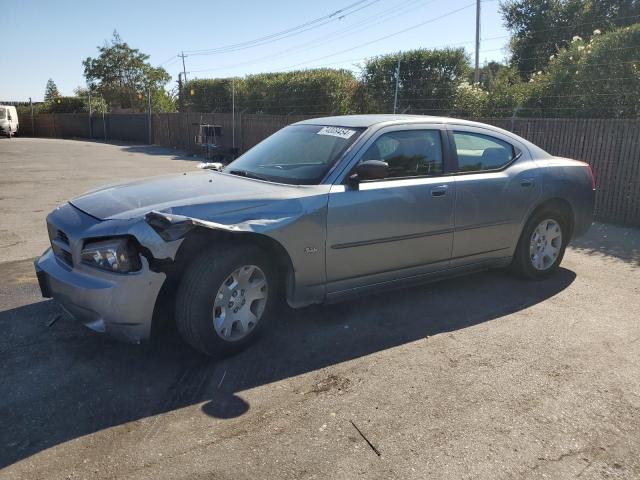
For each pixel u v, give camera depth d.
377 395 3.17
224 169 4.65
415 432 2.81
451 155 4.61
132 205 3.48
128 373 3.37
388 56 15.15
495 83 12.83
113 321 3.18
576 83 9.97
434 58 14.14
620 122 8.25
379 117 4.62
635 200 8.19
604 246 6.95
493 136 5.03
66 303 3.41
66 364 3.47
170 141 27.41
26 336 3.88
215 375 3.37
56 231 3.64
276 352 3.70
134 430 2.79
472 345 3.88
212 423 2.86
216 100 25.06
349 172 3.99
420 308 4.58
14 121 41.75
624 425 2.91
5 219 8.02
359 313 4.43
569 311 4.57
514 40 24.97
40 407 2.98
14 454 2.58
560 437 2.79
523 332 4.12
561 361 3.65
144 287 3.18
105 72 50.53
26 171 14.84
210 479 2.43
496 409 3.04
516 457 2.62
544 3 24.02
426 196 4.30
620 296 4.98
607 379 3.41
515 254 5.21
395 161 4.27
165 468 2.50
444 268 4.62
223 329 3.50
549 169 5.22
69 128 39.94
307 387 3.25
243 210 3.49
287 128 4.96
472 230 4.68
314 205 3.72
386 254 4.17
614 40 9.35
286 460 2.57
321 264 3.83
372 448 2.67
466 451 2.66
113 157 20.73
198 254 3.36
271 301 3.75
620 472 2.53
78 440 2.69
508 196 4.86
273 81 20.64
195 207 3.40
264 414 2.96
